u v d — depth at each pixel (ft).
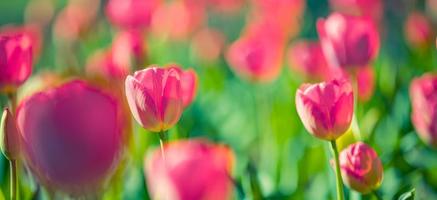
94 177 3.52
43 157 3.49
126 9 8.45
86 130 3.47
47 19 12.50
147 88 4.51
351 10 9.07
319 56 7.64
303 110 4.58
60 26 10.10
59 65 9.77
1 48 4.75
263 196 5.17
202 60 10.30
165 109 4.52
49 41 12.44
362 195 4.99
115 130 3.50
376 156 4.65
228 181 3.50
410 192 4.64
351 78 5.45
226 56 10.91
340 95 4.53
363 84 6.23
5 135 4.24
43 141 3.48
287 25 10.07
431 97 5.29
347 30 5.44
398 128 6.21
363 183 4.65
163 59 10.40
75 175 3.51
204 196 3.47
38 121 3.47
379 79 7.25
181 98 4.56
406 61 8.67
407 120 6.22
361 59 5.44
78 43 9.98
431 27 9.13
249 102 8.32
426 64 8.12
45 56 12.30
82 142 3.48
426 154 6.16
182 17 10.61
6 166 5.24
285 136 6.84
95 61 7.06
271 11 10.05
